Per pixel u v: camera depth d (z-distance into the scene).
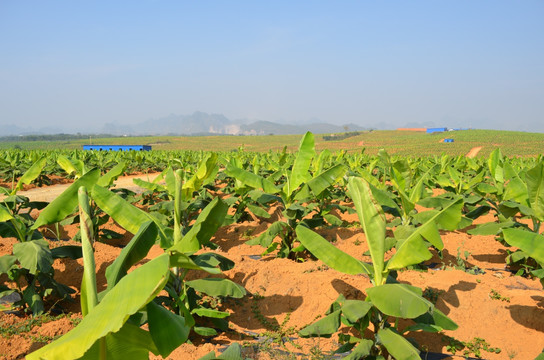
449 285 6.73
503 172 9.24
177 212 5.30
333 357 5.34
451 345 5.69
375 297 4.20
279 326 6.11
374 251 4.72
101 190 4.81
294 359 5.18
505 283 7.35
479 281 7.08
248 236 11.28
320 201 11.66
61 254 5.62
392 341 4.45
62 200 4.84
